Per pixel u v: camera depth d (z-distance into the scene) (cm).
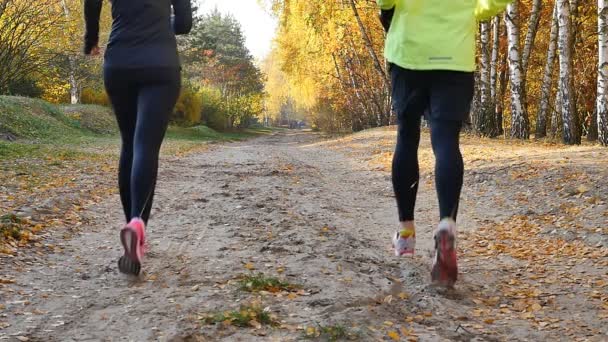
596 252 543
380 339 295
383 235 620
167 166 1291
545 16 2705
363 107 4747
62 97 4206
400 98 366
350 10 3200
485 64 2361
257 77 8188
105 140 2433
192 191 879
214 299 347
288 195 861
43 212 642
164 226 604
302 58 4469
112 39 399
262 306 335
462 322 336
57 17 2773
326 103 5669
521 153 1343
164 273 414
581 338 322
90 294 363
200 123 5778
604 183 818
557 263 511
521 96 2095
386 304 353
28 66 2916
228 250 490
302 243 520
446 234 346
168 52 397
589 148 1359
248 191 880
